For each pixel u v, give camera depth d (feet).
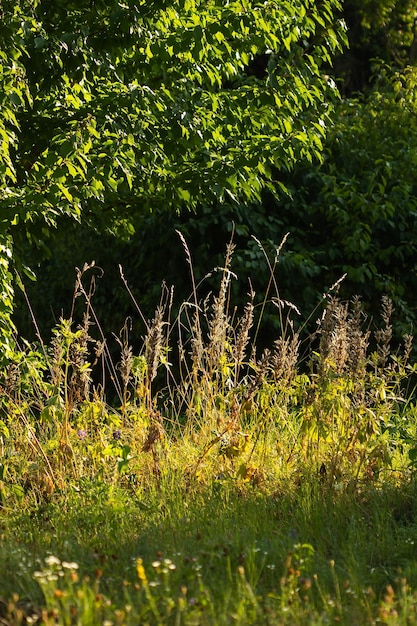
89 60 32.91
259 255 41.81
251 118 36.27
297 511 22.79
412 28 89.81
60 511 23.43
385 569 19.42
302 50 37.06
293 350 28.78
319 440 27.40
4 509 24.27
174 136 33.83
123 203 39.34
